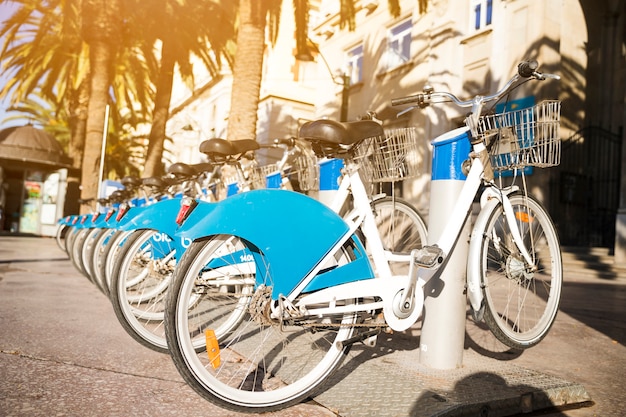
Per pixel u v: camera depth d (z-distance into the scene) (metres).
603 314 4.83
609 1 12.45
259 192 2.14
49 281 5.77
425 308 2.61
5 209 19.97
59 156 20.67
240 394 2.04
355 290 2.19
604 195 11.67
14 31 18.62
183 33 16.08
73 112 21.77
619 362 3.05
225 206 2.08
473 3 12.55
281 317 2.06
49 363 2.60
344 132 2.15
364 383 2.32
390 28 15.50
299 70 21.73
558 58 10.91
